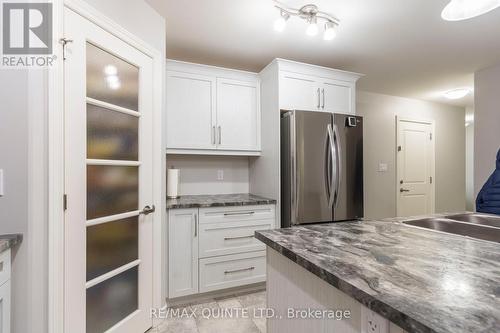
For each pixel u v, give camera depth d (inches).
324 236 42.1
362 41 92.1
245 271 91.7
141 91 68.1
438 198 173.2
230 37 88.8
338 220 96.1
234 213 90.5
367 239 40.2
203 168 115.1
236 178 120.2
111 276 59.7
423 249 35.1
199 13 74.9
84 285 53.2
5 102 43.9
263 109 105.8
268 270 46.9
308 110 95.5
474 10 51.6
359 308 26.6
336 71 103.0
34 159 44.9
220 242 88.5
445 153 177.2
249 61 108.7
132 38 64.7
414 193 164.2
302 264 31.8
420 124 167.3
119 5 61.6
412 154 164.4
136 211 66.6
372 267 28.6
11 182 44.0
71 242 50.5
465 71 120.5
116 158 61.7
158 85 73.7
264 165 105.2
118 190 62.3
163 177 76.4
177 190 102.7
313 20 73.4
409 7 72.7
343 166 97.3
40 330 45.5
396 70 119.6
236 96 103.9
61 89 48.6
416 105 166.9
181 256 83.3
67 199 49.8
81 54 52.4
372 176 151.9
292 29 83.7
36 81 45.5
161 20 75.6
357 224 51.8
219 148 100.7
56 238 47.3
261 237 43.3
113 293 61.1
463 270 27.8
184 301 85.8
